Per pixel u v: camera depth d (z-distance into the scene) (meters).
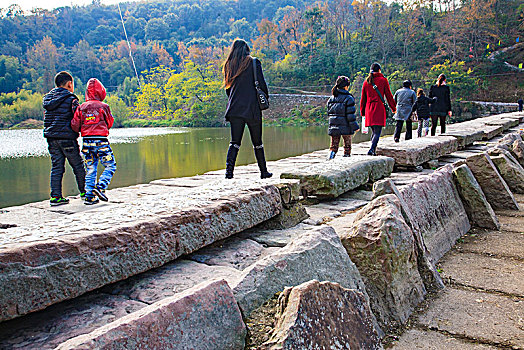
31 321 1.99
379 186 3.06
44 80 58.00
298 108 68.56
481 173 5.06
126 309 2.10
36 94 45.75
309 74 82.19
